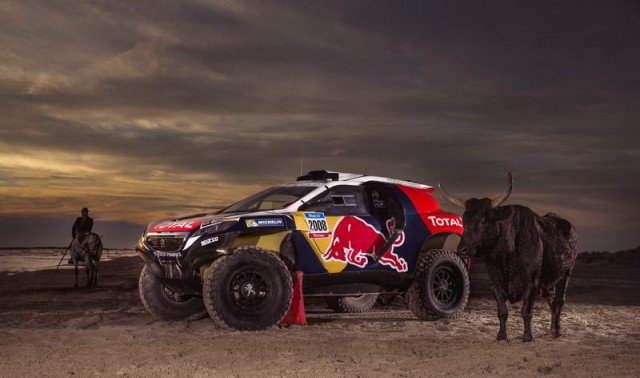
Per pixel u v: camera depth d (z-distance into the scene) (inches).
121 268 1070.4
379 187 426.6
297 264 389.1
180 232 373.4
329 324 399.9
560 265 327.9
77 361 281.9
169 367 269.3
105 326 386.0
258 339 340.2
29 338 339.9
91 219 733.9
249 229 371.6
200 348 313.3
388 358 287.6
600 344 323.3
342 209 406.9
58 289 662.5
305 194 401.7
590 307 483.5
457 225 445.1
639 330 372.5
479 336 351.6
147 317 426.3
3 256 1451.8
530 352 298.8
